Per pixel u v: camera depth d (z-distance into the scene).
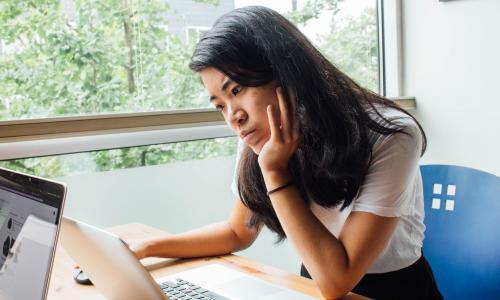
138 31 1.99
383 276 1.28
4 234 0.96
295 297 1.08
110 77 1.94
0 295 0.93
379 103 1.25
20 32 1.74
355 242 1.12
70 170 1.79
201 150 2.12
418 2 2.59
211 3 2.17
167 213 2.05
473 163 2.46
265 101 1.13
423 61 2.61
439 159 2.61
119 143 1.84
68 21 1.84
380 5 2.73
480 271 1.33
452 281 1.38
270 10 1.15
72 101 1.86
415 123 1.20
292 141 1.16
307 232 1.12
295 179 1.23
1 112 1.73
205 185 2.15
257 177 1.30
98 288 1.08
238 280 1.19
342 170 1.13
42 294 0.81
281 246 2.42
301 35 1.15
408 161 1.15
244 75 1.09
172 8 2.06
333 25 2.58
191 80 2.13
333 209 1.25
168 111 1.97
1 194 1.01
